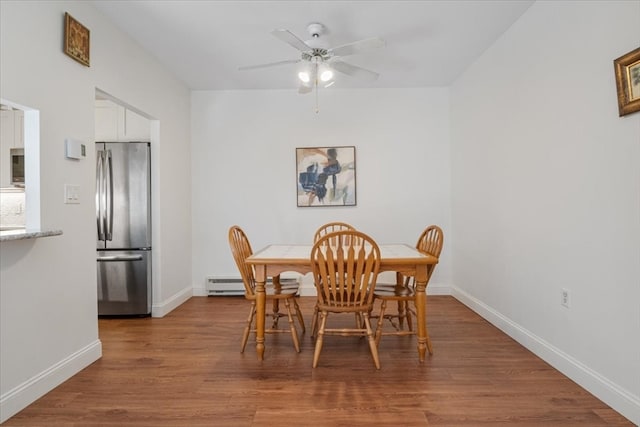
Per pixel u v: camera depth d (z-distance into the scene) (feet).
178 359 7.95
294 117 14.03
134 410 5.91
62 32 7.00
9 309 5.79
